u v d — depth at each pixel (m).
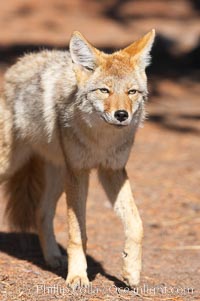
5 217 13.02
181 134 23.41
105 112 10.08
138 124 10.76
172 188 17.86
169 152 21.20
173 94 29.73
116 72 10.33
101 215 15.79
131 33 42.91
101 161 10.70
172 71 33.72
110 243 13.91
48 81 11.59
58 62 11.88
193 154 21.00
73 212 10.66
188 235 14.68
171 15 47.47
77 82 10.55
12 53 35.81
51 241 12.23
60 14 46.00
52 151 11.59
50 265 11.98
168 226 15.27
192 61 35.28
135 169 19.47
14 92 12.30
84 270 10.59
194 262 12.82
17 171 12.52
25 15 45.31
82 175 10.80
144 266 12.44
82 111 10.42
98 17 46.44
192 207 16.41
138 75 10.56
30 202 12.72
